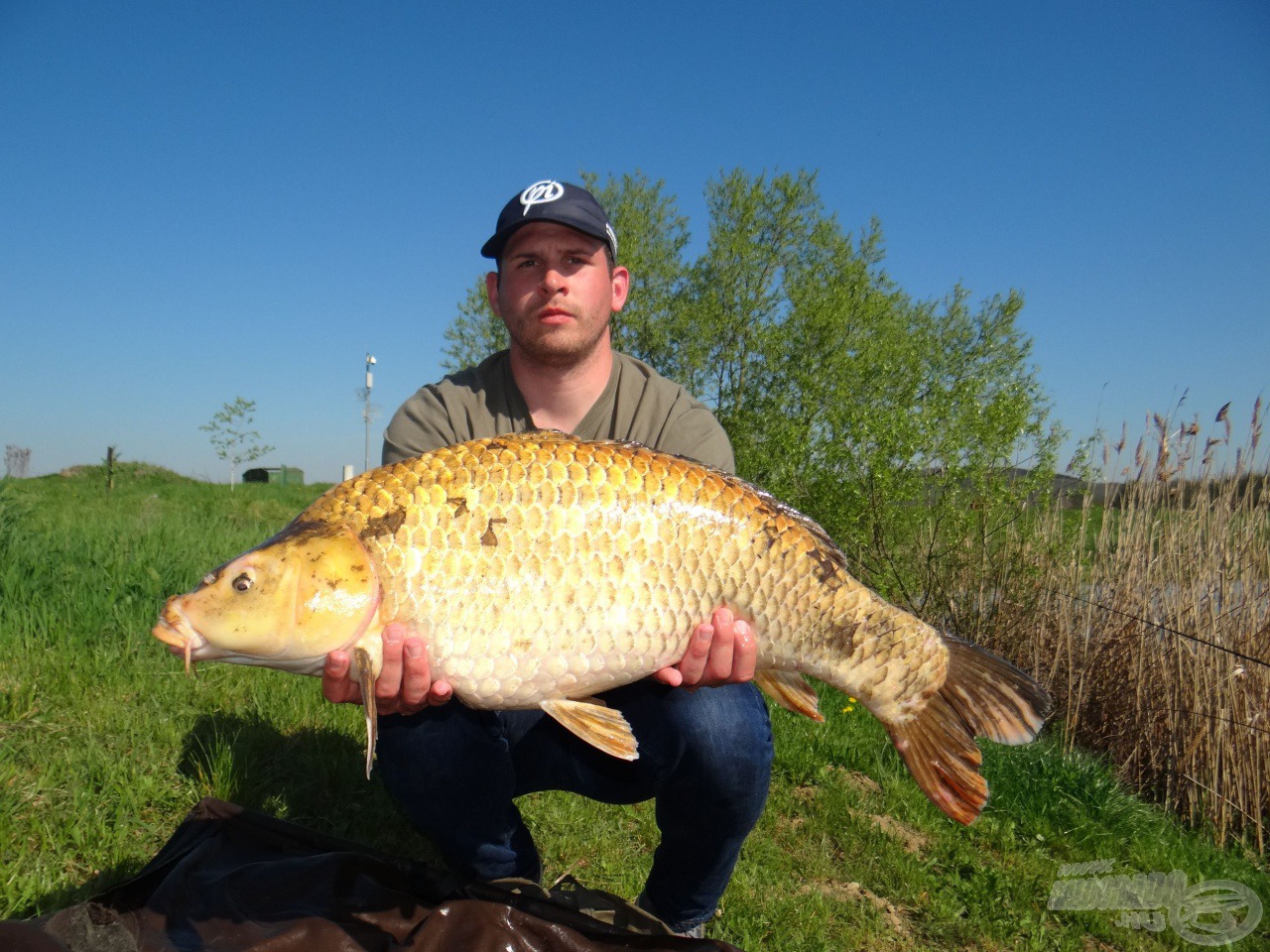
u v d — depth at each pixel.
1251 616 4.62
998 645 6.17
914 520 7.20
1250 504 4.77
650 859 2.81
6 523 5.49
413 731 2.09
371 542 1.80
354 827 2.71
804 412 9.99
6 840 2.24
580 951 1.87
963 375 11.70
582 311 2.40
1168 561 5.03
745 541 1.98
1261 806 4.31
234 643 1.78
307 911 1.85
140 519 8.52
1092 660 5.33
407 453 2.48
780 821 3.37
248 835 2.15
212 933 1.76
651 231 13.38
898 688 2.14
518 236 2.39
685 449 2.54
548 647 1.85
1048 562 6.03
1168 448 5.18
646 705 2.18
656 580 1.91
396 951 1.78
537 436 1.93
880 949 2.62
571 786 2.46
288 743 3.08
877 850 3.20
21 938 1.60
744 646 1.96
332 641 1.78
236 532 8.41
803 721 4.55
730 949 1.86
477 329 15.21
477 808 2.18
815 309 10.21
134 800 2.53
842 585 2.07
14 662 3.45
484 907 1.89
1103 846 3.67
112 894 1.82
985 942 2.76
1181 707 4.57
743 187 12.26
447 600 1.81
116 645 3.81
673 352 12.82
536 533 1.85
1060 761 4.36
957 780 2.14
